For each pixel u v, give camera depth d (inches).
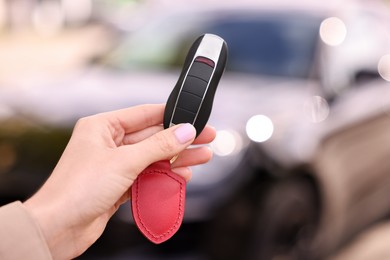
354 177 140.1
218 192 107.9
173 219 49.8
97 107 127.5
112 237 104.1
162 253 105.3
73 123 121.2
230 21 159.9
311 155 121.3
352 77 150.5
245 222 110.0
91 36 755.4
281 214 115.9
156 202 49.4
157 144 48.4
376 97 152.1
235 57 148.1
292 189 118.7
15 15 786.2
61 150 114.7
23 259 43.2
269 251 114.1
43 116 123.6
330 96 138.5
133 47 165.5
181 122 49.0
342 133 134.0
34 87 145.3
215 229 107.1
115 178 48.1
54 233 46.9
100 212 48.2
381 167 153.3
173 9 175.0
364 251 147.2
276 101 128.6
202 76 48.9
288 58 146.5
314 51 147.4
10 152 116.0
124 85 143.4
